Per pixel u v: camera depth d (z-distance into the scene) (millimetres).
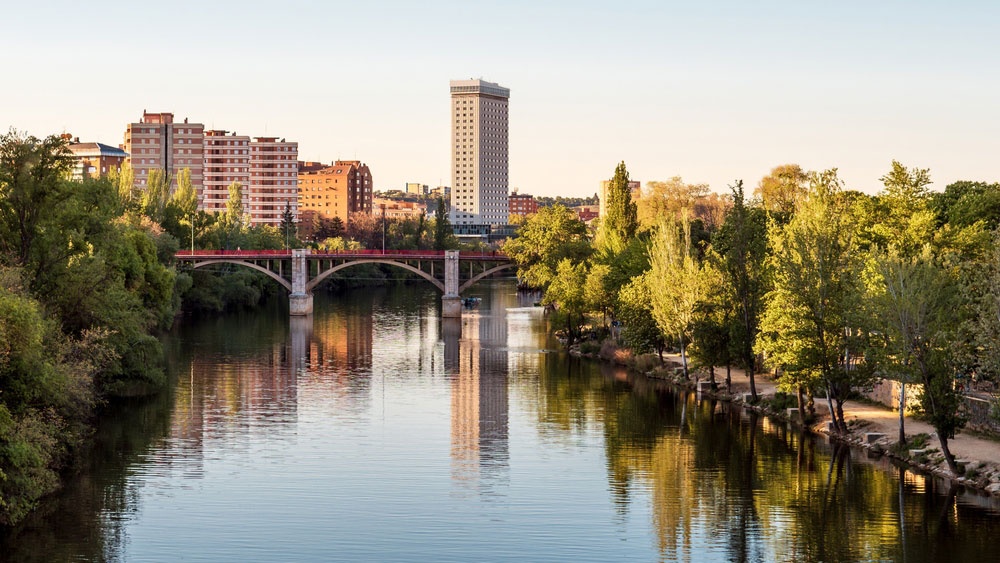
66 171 83312
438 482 69875
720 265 97562
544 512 63219
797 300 81312
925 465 71562
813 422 86875
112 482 69188
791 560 54656
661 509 63625
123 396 101438
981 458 69500
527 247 188250
